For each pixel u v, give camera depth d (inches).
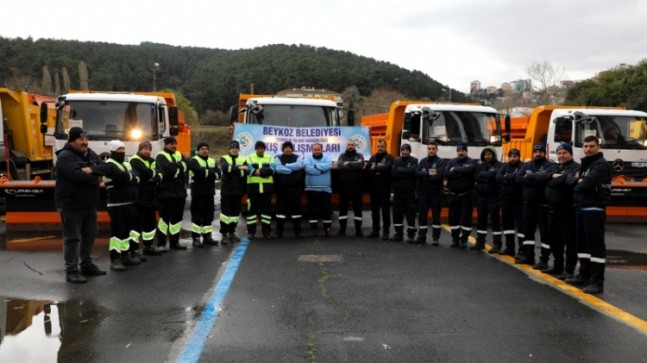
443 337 184.4
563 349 174.6
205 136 2532.0
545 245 287.1
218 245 348.8
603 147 460.1
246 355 168.6
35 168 595.8
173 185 328.5
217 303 222.4
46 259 305.7
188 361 164.1
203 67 4109.3
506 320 202.5
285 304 221.0
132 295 234.5
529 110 1583.4
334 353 170.1
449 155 455.2
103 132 421.4
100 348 174.7
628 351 173.2
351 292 239.3
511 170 318.0
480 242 340.2
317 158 379.6
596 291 241.1
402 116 535.8
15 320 201.9
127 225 288.7
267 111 443.8
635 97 1459.2
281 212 375.2
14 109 548.4
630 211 463.2
